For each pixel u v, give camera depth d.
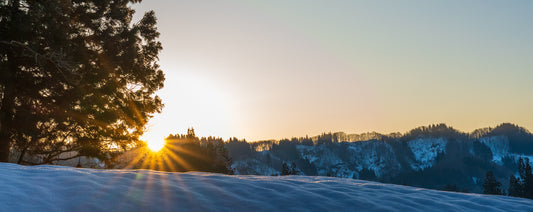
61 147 23.12
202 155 38.50
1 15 18.91
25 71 20.33
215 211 5.05
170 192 5.45
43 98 20.97
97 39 23.50
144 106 25.50
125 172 6.30
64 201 4.73
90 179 5.57
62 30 20.25
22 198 4.58
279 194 5.75
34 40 19.62
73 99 21.33
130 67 24.50
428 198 6.35
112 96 23.73
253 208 5.23
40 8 19.28
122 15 24.64
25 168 6.10
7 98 19.83
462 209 5.96
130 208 4.81
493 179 114.19
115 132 23.88
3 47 19.25
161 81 26.25
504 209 6.16
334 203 5.62
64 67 20.09
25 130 20.02
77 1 23.23
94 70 22.33
